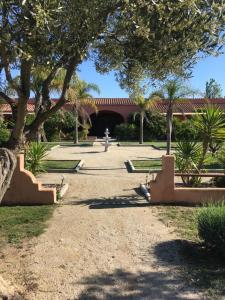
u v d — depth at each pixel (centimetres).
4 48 277
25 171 675
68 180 912
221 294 343
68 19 286
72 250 447
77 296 345
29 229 521
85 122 2436
